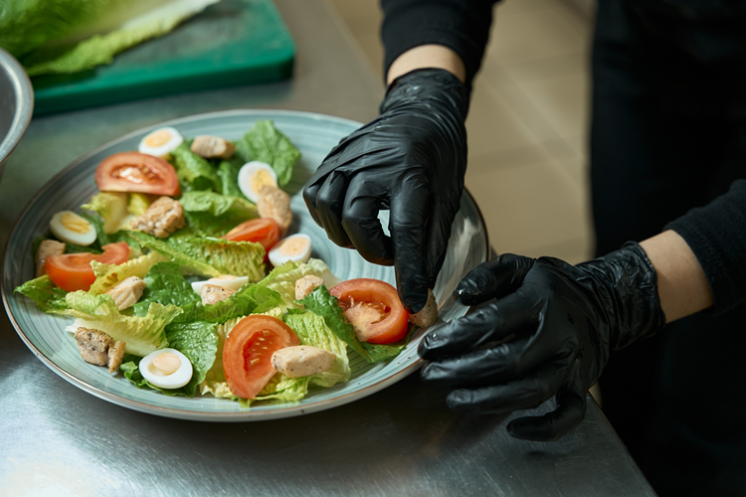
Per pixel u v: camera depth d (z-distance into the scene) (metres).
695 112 0.80
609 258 0.61
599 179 0.89
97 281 0.62
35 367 0.60
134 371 0.57
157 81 0.81
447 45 0.71
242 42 0.86
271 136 0.73
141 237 0.66
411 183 0.59
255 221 0.67
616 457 0.56
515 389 0.54
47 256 0.63
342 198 0.60
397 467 0.55
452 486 0.55
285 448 0.56
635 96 0.83
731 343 0.76
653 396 0.88
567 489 0.54
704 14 0.73
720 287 0.60
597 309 0.58
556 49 1.85
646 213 0.87
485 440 0.56
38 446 0.56
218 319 0.59
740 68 0.75
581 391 0.56
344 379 0.57
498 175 1.48
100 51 0.83
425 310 0.59
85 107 0.81
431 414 0.57
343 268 0.66
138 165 0.69
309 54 0.88
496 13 1.98
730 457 0.80
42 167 0.74
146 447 0.56
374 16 1.97
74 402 0.58
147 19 0.86
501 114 1.64
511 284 0.58
